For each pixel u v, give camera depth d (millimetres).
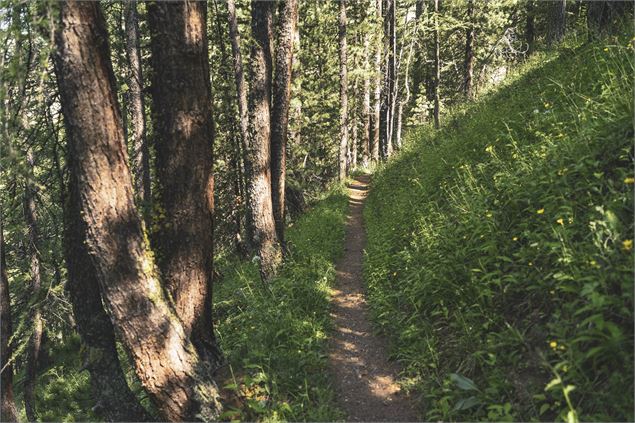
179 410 4863
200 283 5805
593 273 4145
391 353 6238
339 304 8484
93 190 4445
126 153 4676
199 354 5832
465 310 5660
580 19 14711
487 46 24375
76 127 4348
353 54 26016
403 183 14664
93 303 5281
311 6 23516
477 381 4699
